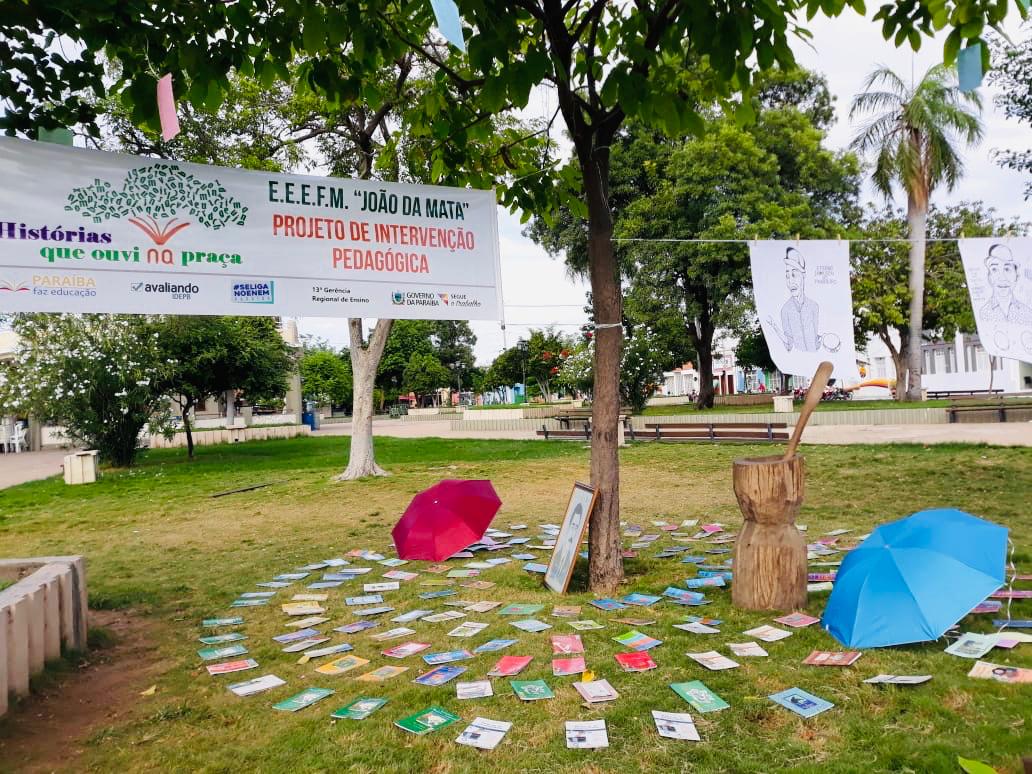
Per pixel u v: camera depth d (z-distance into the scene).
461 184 6.25
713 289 23.22
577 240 25.70
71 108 4.16
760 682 3.32
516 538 7.27
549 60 3.68
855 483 9.24
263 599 5.40
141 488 12.69
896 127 20.55
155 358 16.11
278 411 34.88
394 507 9.59
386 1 4.18
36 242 4.36
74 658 4.20
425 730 3.02
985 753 2.60
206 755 2.94
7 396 15.07
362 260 5.26
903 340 27.55
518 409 27.89
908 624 3.53
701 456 13.31
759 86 4.48
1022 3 3.15
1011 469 9.16
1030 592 4.27
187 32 3.84
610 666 3.61
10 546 8.04
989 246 6.13
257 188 4.97
